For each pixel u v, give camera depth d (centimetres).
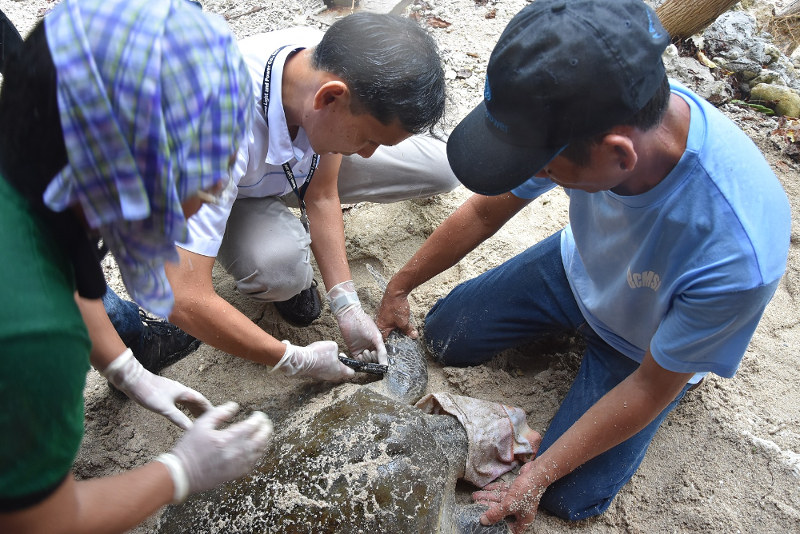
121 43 86
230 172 104
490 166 147
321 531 163
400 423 189
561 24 128
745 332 164
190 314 197
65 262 101
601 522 215
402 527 167
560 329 243
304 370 216
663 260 171
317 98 174
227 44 98
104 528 120
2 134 92
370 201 280
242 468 142
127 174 89
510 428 219
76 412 107
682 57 383
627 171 145
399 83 166
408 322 254
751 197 154
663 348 169
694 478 222
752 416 237
